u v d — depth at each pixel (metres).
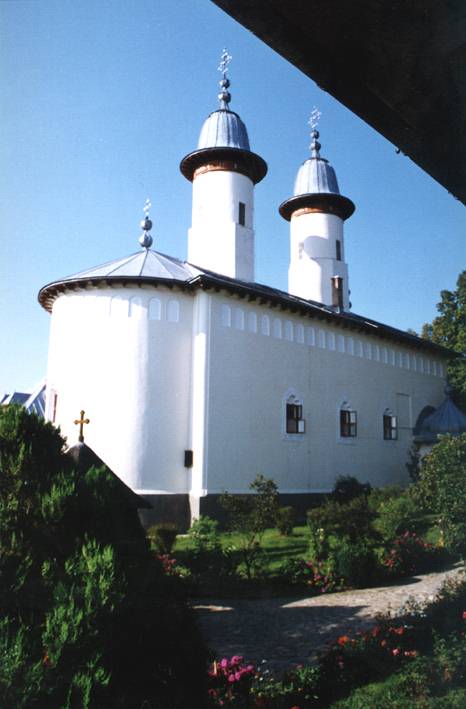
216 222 27.19
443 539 14.23
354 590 12.65
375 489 23.62
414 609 8.59
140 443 20.19
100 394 20.59
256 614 10.73
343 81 2.33
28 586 3.47
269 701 5.71
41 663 3.00
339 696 5.72
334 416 26.31
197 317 21.66
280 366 23.98
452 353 35.31
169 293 21.61
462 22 1.92
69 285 21.77
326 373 26.31
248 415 22.11
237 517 14.42
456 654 5.71
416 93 2.29
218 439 20.80
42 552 3.74
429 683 5.40
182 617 4.25
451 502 13.56
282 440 23.36
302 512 23.39
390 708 5.04
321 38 2.15
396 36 2.04
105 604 3.41
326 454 25.41
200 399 20.75
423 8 1.91
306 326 25.83
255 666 7.52
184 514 20.22
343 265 34.31
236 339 22.33
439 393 34.62
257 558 13.72
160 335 21.14
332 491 25.17
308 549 15.30
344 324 27.31
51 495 3.95
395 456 29.77
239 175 27.80
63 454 4.62
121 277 20.94
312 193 34.12
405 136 2.52
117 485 4.76
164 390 20.84
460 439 14.19
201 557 12.95
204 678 4.28
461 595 8.48
